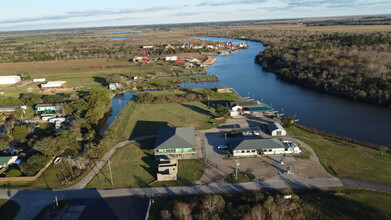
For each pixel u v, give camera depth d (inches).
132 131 4158.5
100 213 2373.3
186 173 2962.6
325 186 2635.3
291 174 2861.7
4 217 2413.9
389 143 3602.4
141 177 2930.6
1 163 3221.0
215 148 3506.4
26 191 2753.4
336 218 2210.9
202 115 4731.8
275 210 2239.2
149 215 2351.1
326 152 3314.5
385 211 2263.8
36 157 3105.3
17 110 4938.5
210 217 2237.9
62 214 2394.2
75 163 3132.4
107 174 3006.9
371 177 2763.3
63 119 4660.4
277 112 4714.6
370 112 4758.9
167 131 3737.7
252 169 2989.7
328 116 4635.8
